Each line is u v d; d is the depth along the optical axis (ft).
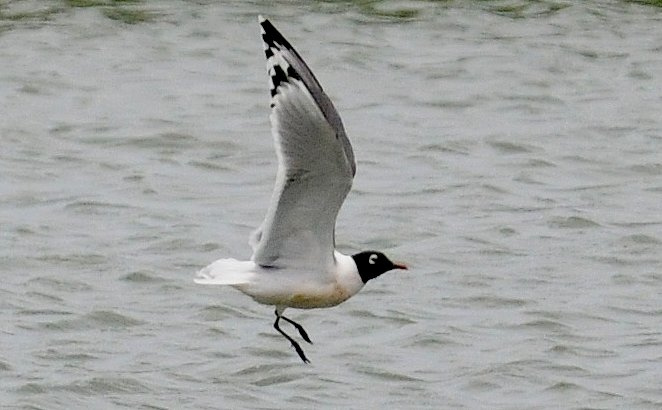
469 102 76.13
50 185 65.21
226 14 84.58
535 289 54.85
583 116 74.79
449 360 48.19
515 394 45.78
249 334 50.01
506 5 86.58
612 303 53.52
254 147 70.54
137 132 71.46
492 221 61.87
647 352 48.85
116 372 46.60
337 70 78.64
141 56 80.18
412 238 59.88
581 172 68.39
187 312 51.85
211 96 76.02
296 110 29.91
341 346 49.21
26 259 56.44
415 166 68.49
